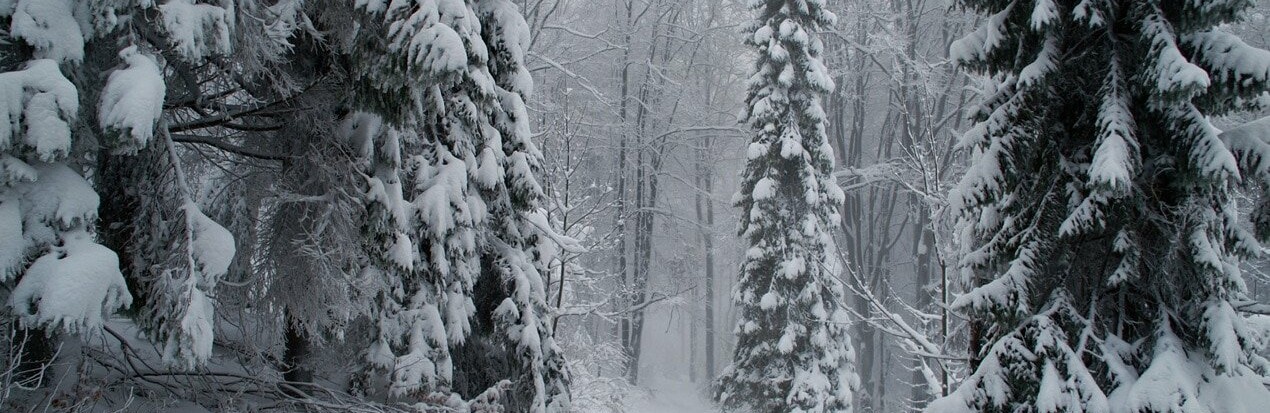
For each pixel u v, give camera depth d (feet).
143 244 14.48
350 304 18.19
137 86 11.96
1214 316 15.14
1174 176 15.88
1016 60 17.85
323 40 17.19
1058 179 17.02
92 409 13.48
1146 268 16.48
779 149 45.37
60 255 11.94
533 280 24.90
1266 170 14.69
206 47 13.37
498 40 24.30
